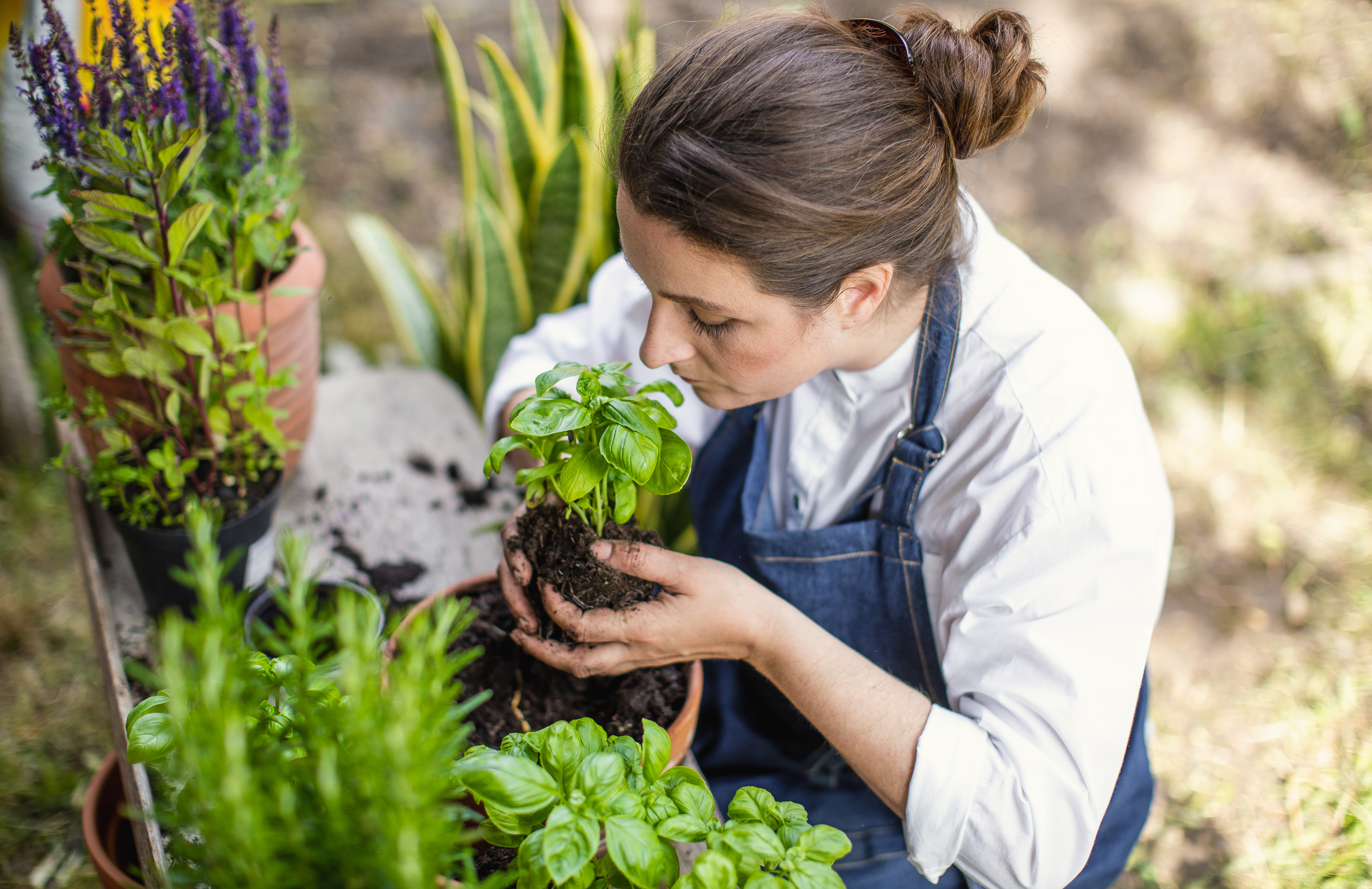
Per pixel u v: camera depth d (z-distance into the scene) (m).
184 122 0.99
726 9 0.87
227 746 0.48
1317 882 1.64
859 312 0.89
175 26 1.00
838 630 1.12
